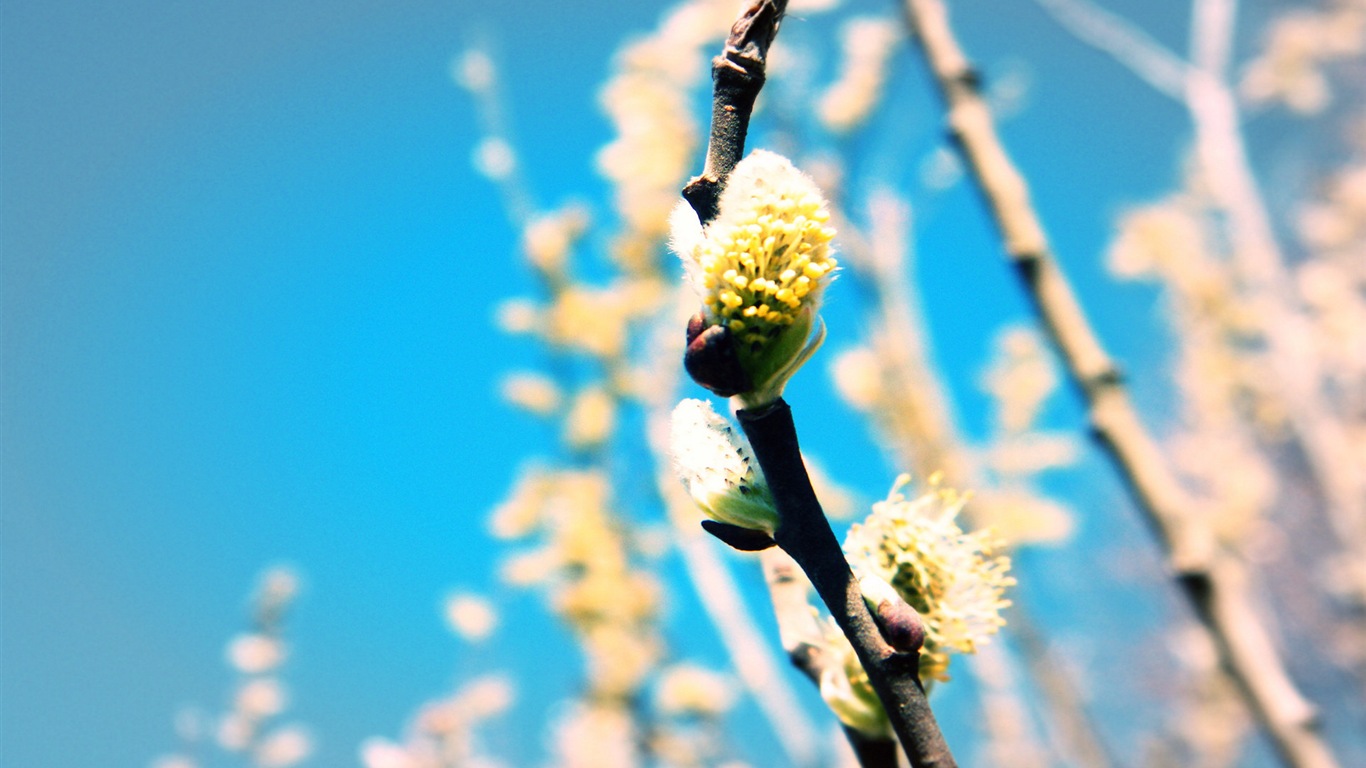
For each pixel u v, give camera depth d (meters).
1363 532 5.15
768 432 1.00
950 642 1.20
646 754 4.72
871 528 1.24
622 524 5.09
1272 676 1.99
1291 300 5.09
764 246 0.99
